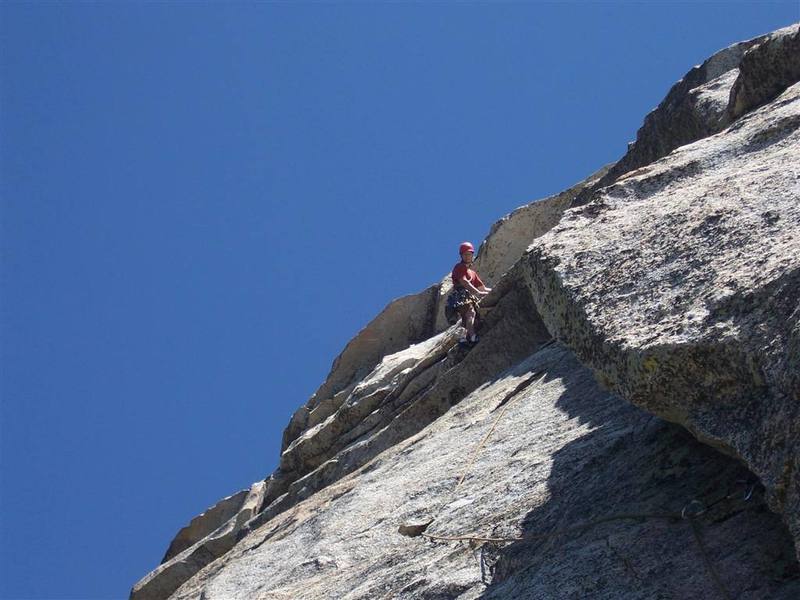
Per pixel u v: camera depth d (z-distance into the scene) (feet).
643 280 21.39
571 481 24.53
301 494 43.68
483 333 44.04
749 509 19.51
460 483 29.81
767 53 33.63
